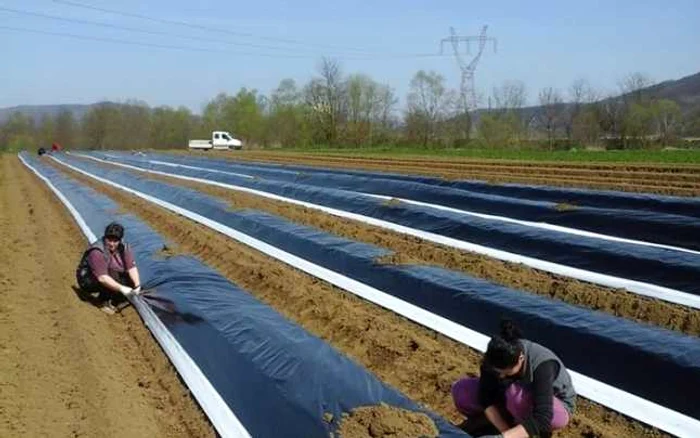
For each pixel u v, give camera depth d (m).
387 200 16.58
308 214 16.47
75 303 9.57
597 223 13.15
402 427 5.10
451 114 58.25
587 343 7.48
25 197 25.16
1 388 6.36
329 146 64.88
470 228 13.20
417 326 8.91
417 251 12.19
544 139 52.16
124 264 9.90
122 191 25.31
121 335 8.81
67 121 81.38
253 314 8.26
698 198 15.33
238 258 12.53
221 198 20.50
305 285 10.54
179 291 9.53
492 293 9.02
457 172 26.00
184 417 6.46
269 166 33.22
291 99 72.62
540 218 14.35
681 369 6.65
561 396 5.44
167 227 16.42
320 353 6.71
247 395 6.39
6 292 9.80
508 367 5.15
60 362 7.22
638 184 20.36
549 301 8.65
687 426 6.17
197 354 7.64
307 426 5.47
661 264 9.85
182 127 81.75
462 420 6.32
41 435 5.57
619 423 6.35
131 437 5.81
